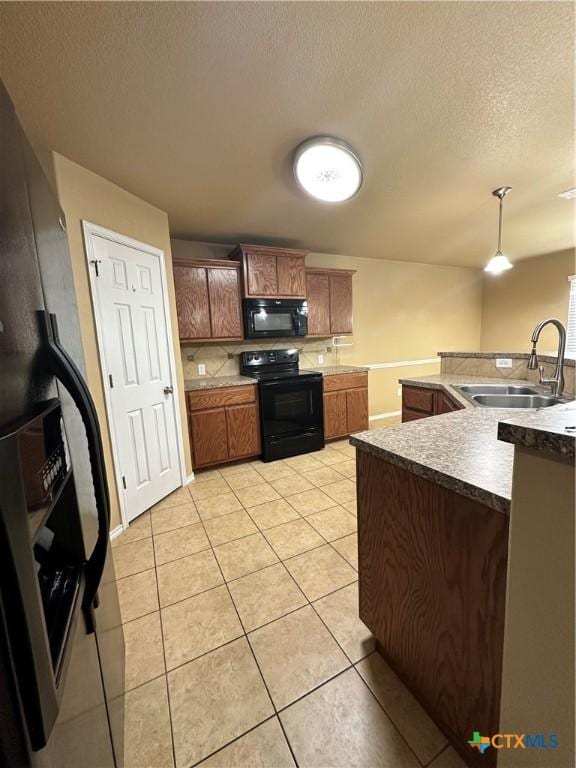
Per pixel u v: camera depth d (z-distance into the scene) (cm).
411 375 514
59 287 83
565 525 58
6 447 41
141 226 244
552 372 230
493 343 559
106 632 92
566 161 209
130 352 233
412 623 109
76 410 82
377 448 112
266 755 99
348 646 133
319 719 108
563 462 57
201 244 355
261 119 161
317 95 147
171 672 124
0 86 51
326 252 420
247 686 118
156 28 112
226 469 323
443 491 93
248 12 108
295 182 223
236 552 194
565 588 59
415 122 168
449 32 118
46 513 53
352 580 169
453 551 91
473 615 87
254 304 336
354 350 461
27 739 42
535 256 478
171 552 197
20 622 41
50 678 46
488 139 184
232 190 233
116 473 218
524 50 126
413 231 342
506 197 261
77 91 138
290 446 350
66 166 186
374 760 97
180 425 284
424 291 512
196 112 154
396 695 114
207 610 153
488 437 121
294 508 244
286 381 340
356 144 185
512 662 70
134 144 177
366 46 122
